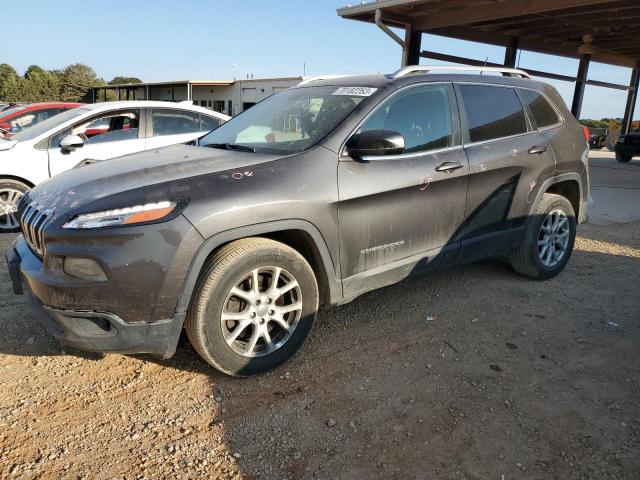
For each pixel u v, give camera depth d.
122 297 2.66
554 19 12.60
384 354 3.47
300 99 4.02
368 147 3.19
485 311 4.18
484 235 4.20
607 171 14.95
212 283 2.84
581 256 5.79
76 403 2.87
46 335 3.59
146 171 3.06
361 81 3.88
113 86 43.84
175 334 2.82
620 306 4.35
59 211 2.80
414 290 4.59
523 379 3.20
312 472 2.40
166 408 2.84
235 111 35.34
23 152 6.37
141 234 2.64
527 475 2.39
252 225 2.90
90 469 2.38
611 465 2.46
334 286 3.35
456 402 2.95
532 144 4.43
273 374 3.20
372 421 2.77
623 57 19.28
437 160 3.73
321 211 3.14
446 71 4.11
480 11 11.19
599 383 3.17
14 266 3.10
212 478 2.35
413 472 2.41
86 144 6.75
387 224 3.50
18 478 2.31
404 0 10.85
